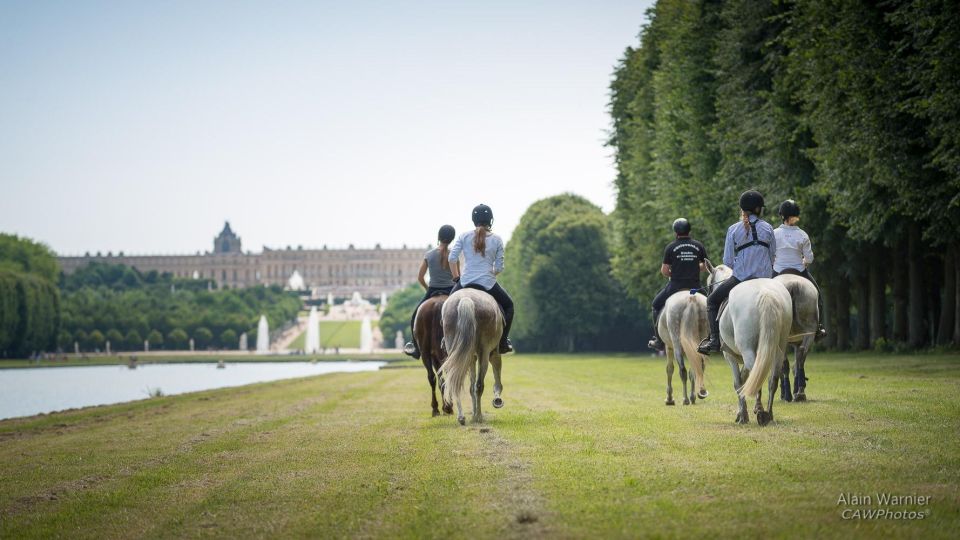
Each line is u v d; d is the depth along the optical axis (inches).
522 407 869.8
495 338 711.1
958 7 1206.9
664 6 2503.7
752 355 594.6
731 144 1855.3
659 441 552.7
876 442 509.7
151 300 7805.1
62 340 6496.1
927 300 2119.8
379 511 394.3
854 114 1413.6
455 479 454.3
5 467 605.0
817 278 1907.0
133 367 4606.3
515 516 362.3
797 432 565.6
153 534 378.9
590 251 4382.4
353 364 4968.0
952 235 1418.6
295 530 367.2
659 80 2283.5
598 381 1362.0
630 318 4446.4
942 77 1214.3
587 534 332.2
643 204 2383.1
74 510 438.0
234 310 7721.5
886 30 1396.4
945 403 712.4
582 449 532.1
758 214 664.4
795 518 341.1
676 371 1606.8
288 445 639.8
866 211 1486.2
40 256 7160.4
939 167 1318.9
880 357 1601.9
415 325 776.3
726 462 463.2
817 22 1521.9
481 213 745.6
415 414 855.1
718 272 789.9
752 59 1863.9
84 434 832.3
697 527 334.6
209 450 632.4
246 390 1563.7
